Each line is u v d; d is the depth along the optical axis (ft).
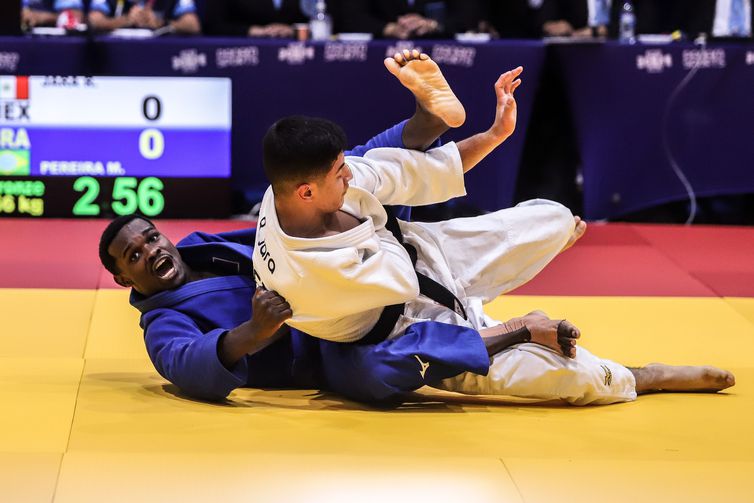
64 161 37.22
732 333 25.41
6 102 36.81
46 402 18.44
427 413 18.43
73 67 37.19
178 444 16.37
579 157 39.27
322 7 40.42
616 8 42.34
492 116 38.24
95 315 25.72
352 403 19.15
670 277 31.58
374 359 18.07
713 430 17.66
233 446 16.33
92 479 14.93
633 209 39.17
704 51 38.09
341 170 17.10
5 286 28.84
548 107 40.88
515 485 15.03
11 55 36.91
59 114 37.01
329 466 15.52
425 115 18.22
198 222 37.37
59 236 34.94
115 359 22.13
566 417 18.31
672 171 38.88
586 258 33.65
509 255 20.03
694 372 19.97
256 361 20.02
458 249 20.02
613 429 17.61
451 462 15.80
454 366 17.78
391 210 18.99
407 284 17.87
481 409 18.83
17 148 37.04
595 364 18.83
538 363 18.51
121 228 19.75
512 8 42.50
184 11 39.29
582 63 38.24
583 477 15.35
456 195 18.88
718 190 38.96
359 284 17.42
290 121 16.90
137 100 37.11
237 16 41.22
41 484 14.71
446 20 41.16
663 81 38.32
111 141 37.24
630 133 38.68
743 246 35.81
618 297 29.04
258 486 14.83
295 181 16.83
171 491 14.61
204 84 37.17
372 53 37.81
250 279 20.45
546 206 20.38
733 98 38.40
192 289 20.03
